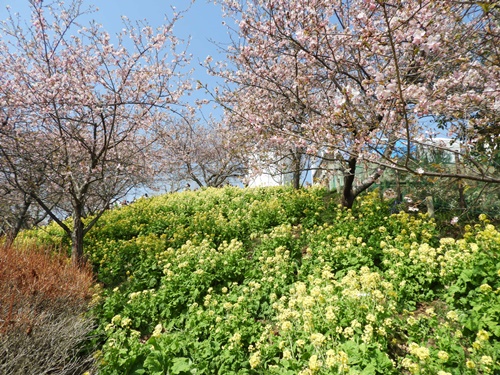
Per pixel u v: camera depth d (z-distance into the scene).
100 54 8.19
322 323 3.61
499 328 3.17
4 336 3.79
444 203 7.11
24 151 7.20
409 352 3.32
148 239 8.88
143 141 11.24
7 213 9.10
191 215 12.29
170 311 5.14
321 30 5.24
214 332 3.98
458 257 4.40
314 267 5.42
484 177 3.66
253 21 6.63
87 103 7.55
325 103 7.91
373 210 7.59
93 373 3.84
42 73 8.09
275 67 7.50
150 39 8.38
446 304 4.09
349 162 7.18
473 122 4.79
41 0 7.64
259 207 9.98
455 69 4.99
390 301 3.84
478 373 2.93
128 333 4.96
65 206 11.73
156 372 3.41
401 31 4.25
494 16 3.88
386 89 3.71
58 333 4.27
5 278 4.93
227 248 6.65
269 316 4.50
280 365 3.33
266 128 6.57
